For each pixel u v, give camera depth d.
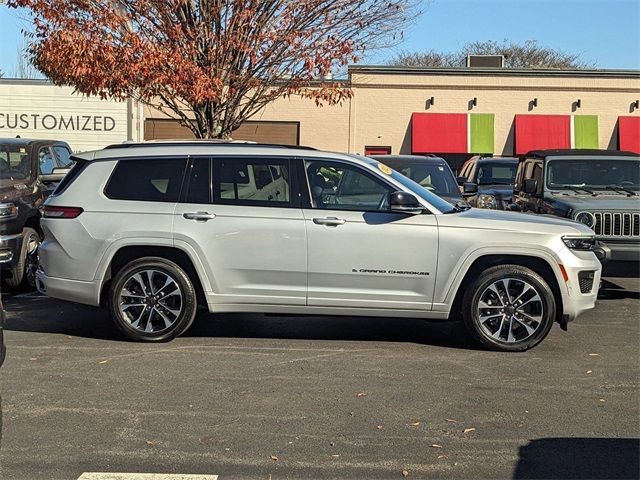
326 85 12.16
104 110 29.72
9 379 6.09
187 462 4.51
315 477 4.32
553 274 7.10
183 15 10.88
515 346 7.07
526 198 11.66
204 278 7.14
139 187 7.30
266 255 7.08
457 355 6.97
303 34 11.12
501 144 35.53
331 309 7.15
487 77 35.25
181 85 10.72
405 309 7.11
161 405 5.49
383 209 7.11
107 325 8.08
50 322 8.21
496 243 6.97
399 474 4.36
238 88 11.45
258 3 10.91
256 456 4.60
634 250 9.17
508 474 4.38
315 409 5.43
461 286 7.18
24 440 4.83
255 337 7.60
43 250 7.45
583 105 35.38
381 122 35.41
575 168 10.89
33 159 10.55
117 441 4.82
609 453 4.69
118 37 10.66
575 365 6.67
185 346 7.18
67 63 10.40
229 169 7.27
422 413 5.38
